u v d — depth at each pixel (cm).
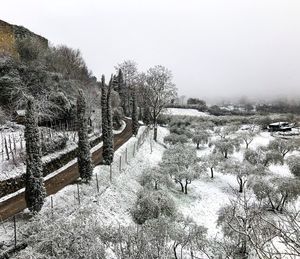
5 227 2012
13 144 3117
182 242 2233
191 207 3516
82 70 6769
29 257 1502
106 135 3538
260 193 3388
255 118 10369
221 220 2494
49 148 3297
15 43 4547
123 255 1716
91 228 1764
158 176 3528
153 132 6769
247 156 5159
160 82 6450
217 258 1881
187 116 10119
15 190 2625
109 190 2984
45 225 1752
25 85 3991
